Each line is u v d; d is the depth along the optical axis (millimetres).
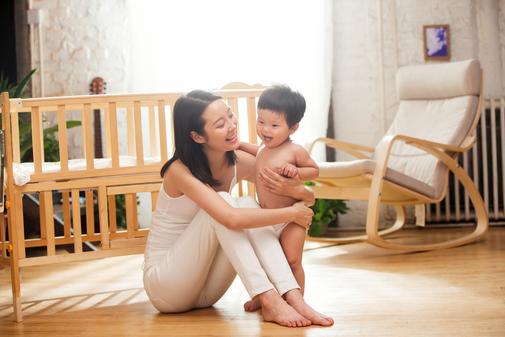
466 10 4922
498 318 2199
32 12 4895
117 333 2227
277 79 4816
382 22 4945
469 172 4867
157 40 4816
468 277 2939
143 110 4762
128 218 2881
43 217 3180
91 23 4930
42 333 2301
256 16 4812
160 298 2375
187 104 2258
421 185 3814
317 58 4809
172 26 4816
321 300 2586
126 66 4922
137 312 2533
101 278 3334
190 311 2471
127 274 3426
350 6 4957
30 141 4184
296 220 2258
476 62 4125
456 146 3990
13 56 5230
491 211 4789
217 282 2430
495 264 3236
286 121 2334
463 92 4148
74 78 4949
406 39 4949
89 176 2777
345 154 4984
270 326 2178
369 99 4980
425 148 3834
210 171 2322
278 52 4816
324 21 4812
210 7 4812
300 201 2354
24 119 4746
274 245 2252
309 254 3805
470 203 4898
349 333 2066
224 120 2262
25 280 3336
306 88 4828
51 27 4941
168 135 4680
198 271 2299
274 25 4812
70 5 4934
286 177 2320
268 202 2377
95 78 4883
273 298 2184
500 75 4934
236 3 4809
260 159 2434
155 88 4836
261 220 2182
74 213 2752
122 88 4949
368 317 2273
